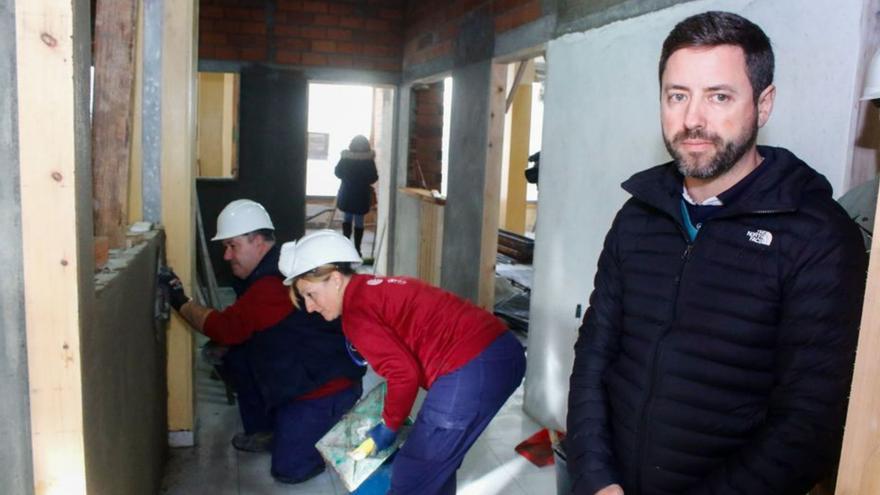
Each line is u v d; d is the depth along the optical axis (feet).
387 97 23.40
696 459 4.21
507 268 23.08
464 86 15.89
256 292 9.21
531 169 15.51
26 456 4.19
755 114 3.99
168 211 9.75
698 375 4.13
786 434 3.76
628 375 4.52
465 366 6.88
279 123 21.39
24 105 3.93
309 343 9.29
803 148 6.48
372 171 26.48
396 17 21.74
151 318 8.12
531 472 10.14
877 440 2.74
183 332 10.18
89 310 4.58
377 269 24.11
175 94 9.62
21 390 4.13
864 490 2.80
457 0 16.43
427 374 7.04
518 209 30.32
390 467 7.47
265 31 21.01
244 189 21.38
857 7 5.92
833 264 3.72
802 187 3.93
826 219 3.80
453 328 6.95
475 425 7.06
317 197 41.22
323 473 9.77
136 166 9.53
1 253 4.01
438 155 21.75
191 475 9.59
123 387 6.13
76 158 4.11
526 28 12.66
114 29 6.72
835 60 6.14
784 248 3.85
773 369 3.97
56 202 4.04
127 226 8.02
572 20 10.89
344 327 7.01
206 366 14.33
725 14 3.98
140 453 7.29
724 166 3.99
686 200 4.35
